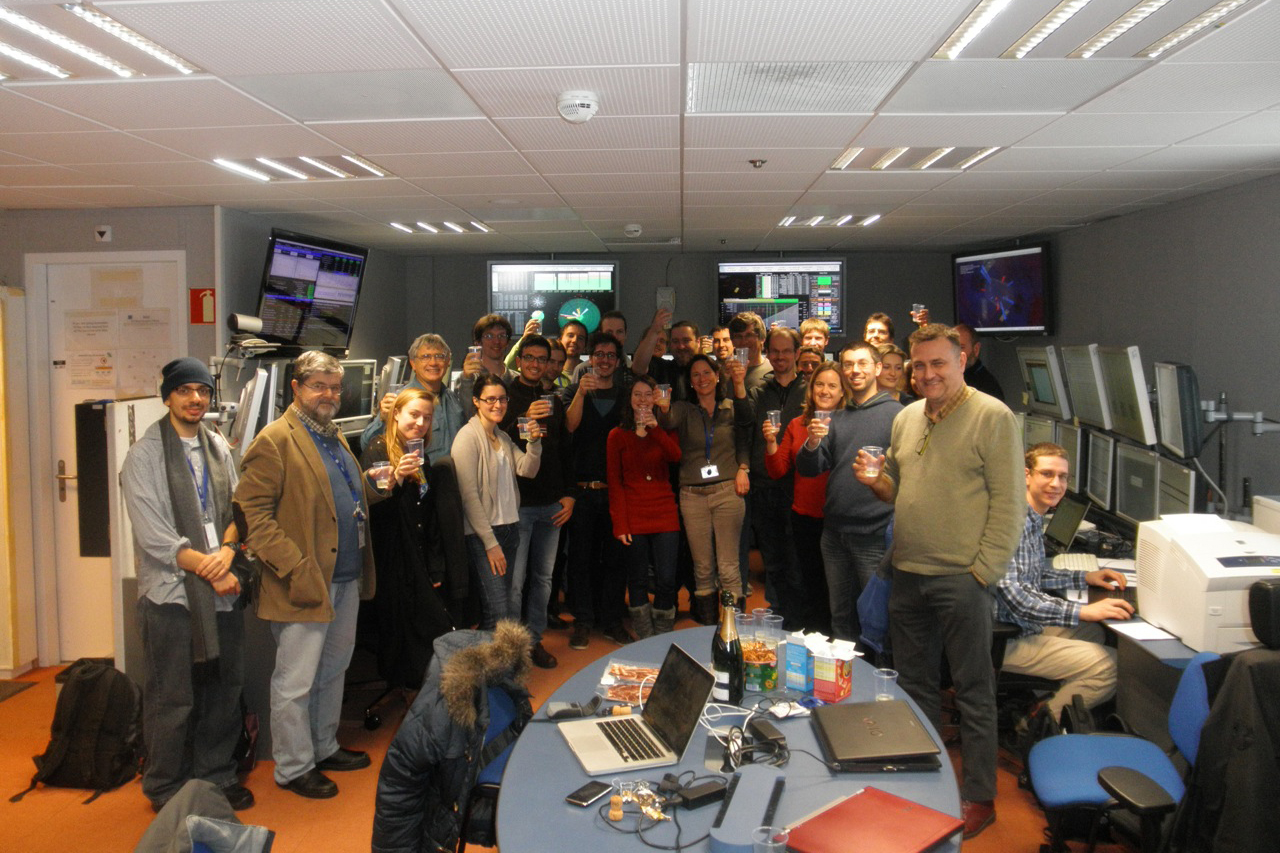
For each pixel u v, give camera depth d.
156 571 2.92
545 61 2.59
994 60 2.64
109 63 2.59
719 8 2.20
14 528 4.57
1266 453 4.56
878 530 3.46
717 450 4.38
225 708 3.09
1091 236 6.35
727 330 5.13
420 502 3.56
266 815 2.96
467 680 1.98
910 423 2.88
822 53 2.55
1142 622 2.95
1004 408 2.63
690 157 3.96
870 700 2.23
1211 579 2.61
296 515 2.95
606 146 3.72
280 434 2.96
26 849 2.81
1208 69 2.74
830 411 3.59
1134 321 5.80
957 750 3.36
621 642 4.59
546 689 3.95
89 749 3.23
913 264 8.34
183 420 3.02
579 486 4.55
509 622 2.21
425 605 3.48
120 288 5.02
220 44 2.42
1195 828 2.00
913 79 2.80
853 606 3.62
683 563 4.95
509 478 3.85
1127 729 2.73
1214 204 4.96
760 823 1.60
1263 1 2.22
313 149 3.68
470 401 4.33
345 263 5.74
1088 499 4.52
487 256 8.38
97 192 4.50
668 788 1.76
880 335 4.87
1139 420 3.86
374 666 4.36
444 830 1.98
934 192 4.96
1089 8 2.24
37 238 5.01
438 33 2.35
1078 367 4.48
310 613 2.97
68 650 4.73
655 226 6.38
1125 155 3.99
